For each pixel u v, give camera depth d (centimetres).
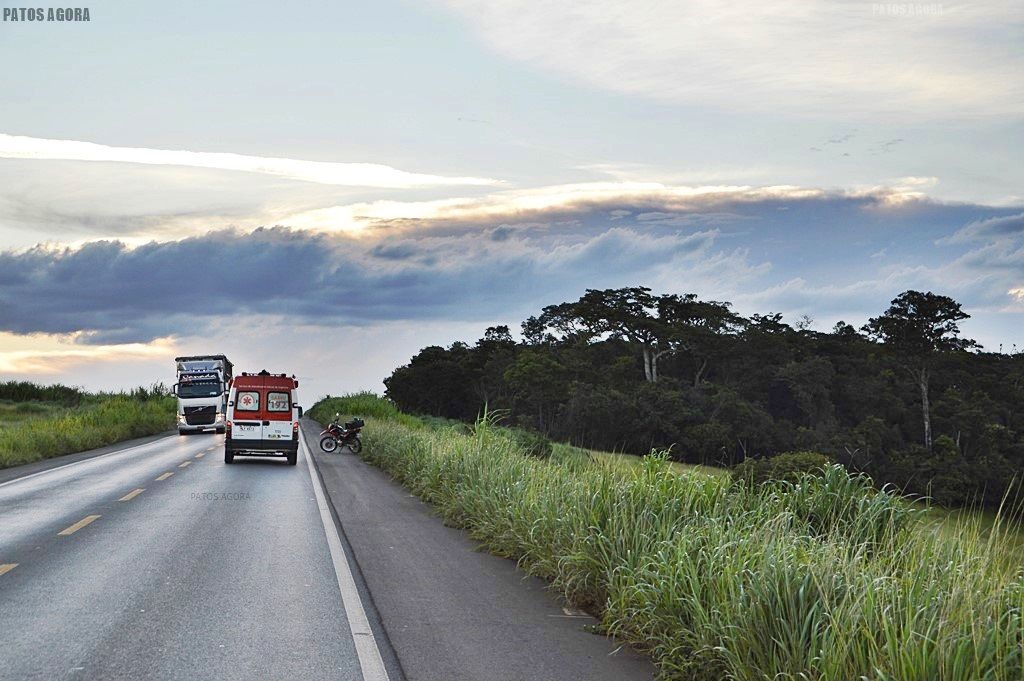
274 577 1024
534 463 1568
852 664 562
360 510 1689
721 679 648
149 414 5625
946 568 654
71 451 3488
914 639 548
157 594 926
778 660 607
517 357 11200
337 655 713
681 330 10781
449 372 11688
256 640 752
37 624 798
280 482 2253
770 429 8450
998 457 8325
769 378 10225
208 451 3556
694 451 8012
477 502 1438
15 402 7700
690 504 966
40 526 1424
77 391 8244
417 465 2155
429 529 1455
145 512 1616
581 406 8088
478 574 1078
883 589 609
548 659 720
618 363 10494
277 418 2878
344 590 962
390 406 5616
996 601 572
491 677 667
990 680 513
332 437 3591
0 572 1038
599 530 952
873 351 11344
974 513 757
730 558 734
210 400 5116
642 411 8188
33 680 636
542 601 938
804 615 627
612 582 846
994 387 10494
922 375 10731
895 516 880
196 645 733
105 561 1113
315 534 1369
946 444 8650
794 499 964
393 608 884
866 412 9994
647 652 741
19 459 2850
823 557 702
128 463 2880
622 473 1130
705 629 666
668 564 792
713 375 11306
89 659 689
